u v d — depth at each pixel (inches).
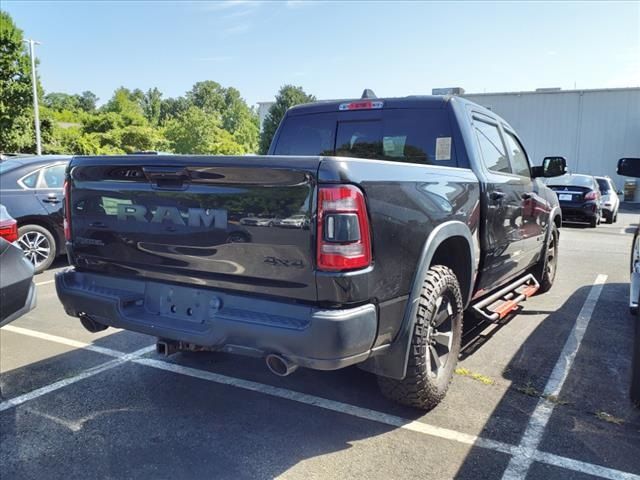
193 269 110.3
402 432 120.2
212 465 106.8
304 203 94.3
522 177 191.5
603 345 180.2
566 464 107.7
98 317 124.0
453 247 137.0
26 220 278.8
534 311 222.7
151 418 126.6
